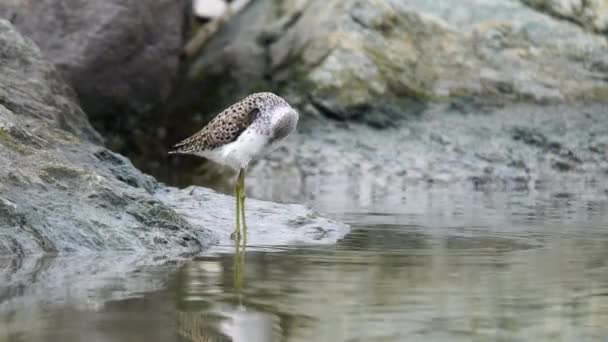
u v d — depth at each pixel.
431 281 8.31
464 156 18.98
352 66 20.61
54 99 14.17
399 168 18.69
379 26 21.27
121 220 10.08
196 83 22.28
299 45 21.50
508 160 18.84
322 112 20.30
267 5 23.36
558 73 21.27
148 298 7.57
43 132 11.98
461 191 16.70
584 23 22.05
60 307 7.21
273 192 16.30
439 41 21.42
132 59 20.61
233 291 7.86
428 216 13.10
